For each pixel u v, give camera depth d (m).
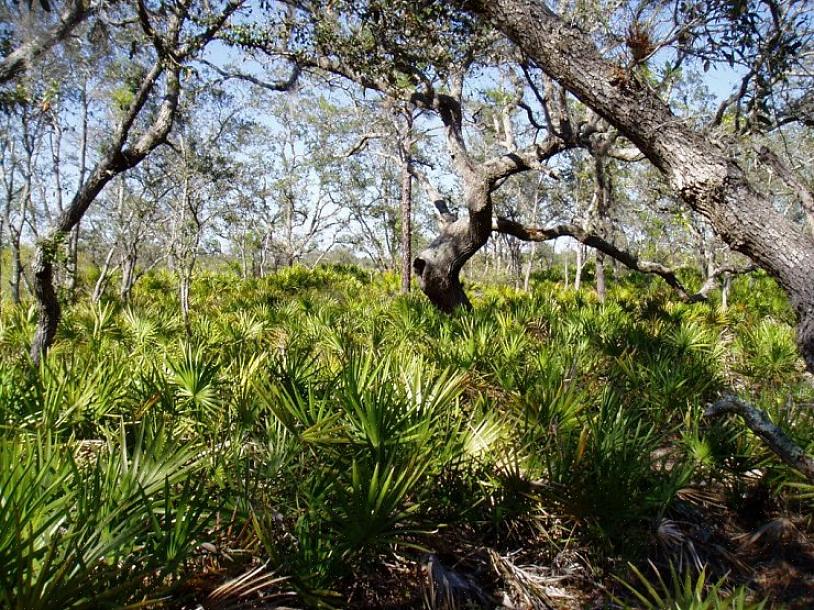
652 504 3.42
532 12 3.74
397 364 4.28
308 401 3.61
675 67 3.99
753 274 15.74
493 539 3.53
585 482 3.21
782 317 10.09
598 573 3.34
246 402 3.78
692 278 16.78
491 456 3.51
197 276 16.03
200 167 11.40
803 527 3.95
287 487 3.05
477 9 3.89
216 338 7.07
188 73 6.34
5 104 5.46
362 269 22.72
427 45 6.16
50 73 5.91
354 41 6.43
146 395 4.04
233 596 2.30
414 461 2.92
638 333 7.02
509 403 4.20
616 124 3.74
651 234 16.78
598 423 3.75
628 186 13.66
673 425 4.81
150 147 6.68
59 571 1.86
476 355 5.52
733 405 2.93
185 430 3.81
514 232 10.41
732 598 2.27
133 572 2.18
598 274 14.82
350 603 2.88
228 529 2.78
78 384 3.94
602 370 5.82
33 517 2.13
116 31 6.34
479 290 18.59
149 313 8.02
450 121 9.76
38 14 4.93
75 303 9.98
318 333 7.32
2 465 2.27
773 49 3.81
